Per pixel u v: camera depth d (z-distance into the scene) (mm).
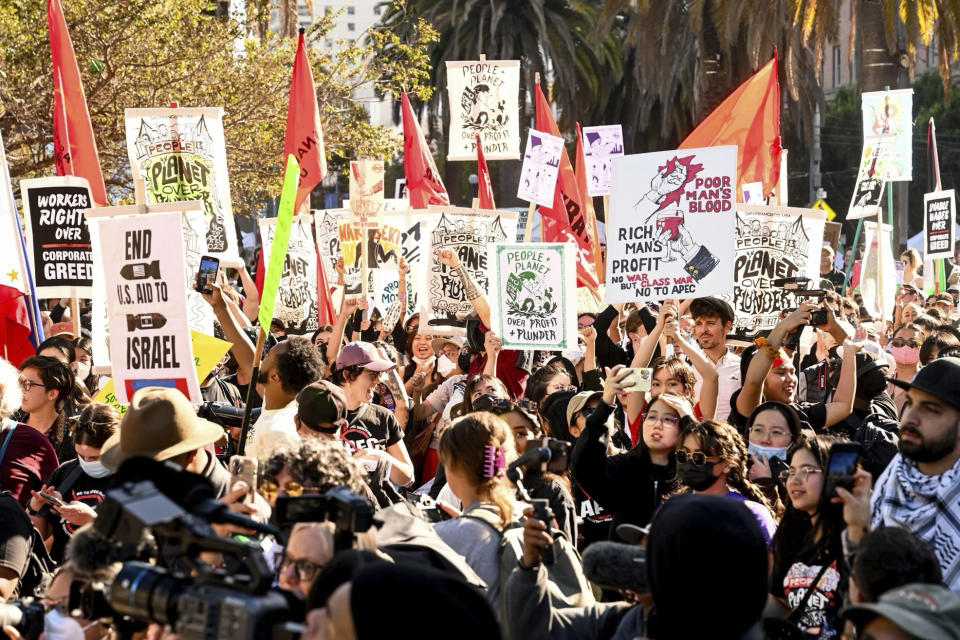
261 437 5219
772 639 3215
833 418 6277
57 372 6238
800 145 36906
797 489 4082
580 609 3635
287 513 2904
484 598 2066
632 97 35094
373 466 5355
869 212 13148
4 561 4375
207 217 8031
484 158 12109
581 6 31922
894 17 18719
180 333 6043
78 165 8539
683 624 2375
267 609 2150
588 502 5805
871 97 13148
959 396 3934
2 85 16094
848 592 3408
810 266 8078
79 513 4621
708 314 7027
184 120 8047
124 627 2814
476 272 9281
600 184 14148
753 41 20781
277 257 5590
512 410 5539
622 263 7094
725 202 6855
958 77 43500
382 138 21219
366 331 10000
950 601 2479
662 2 23719
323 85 20047
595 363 8312
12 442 5457
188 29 17750
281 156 19469
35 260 7777
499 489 4125
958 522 3916
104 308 6594
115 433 4680
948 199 14969
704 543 2365
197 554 2383
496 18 30281
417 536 3756
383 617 1938
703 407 6336
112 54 16484
